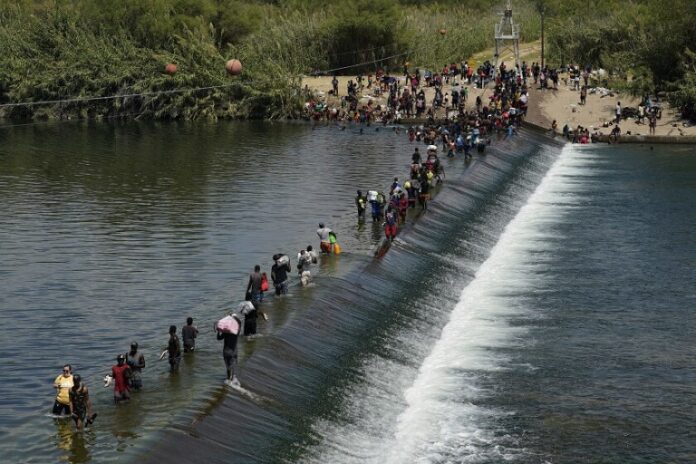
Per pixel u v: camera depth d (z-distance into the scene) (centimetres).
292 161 8819
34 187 7444
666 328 4906
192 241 5772
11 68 12825
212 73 12738
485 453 3519
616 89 12462
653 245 6506
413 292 5075
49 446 3077
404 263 5409
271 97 12538
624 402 4000
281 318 4219
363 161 8794
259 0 16788
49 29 13312
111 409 3306
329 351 4053
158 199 7025
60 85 12794
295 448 3259
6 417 3306
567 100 12219
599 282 5653
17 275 5034
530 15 17000
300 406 3541
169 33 13488
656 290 5525
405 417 3766
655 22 12756
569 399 4012
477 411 3862
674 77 12269
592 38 14125
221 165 8600
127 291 4769
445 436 3634
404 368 4203
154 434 3103
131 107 12862
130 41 13312
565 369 4328
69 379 3303
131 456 2967
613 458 3538
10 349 3969
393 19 14125
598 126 11338
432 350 4522
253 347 3856
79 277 5006
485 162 8556
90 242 5741
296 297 4522
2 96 12950
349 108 12300
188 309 4497
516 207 7606
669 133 11031
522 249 6391
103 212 6575
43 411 3362
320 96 12838
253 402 3447
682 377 4278
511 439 3634
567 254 6259
